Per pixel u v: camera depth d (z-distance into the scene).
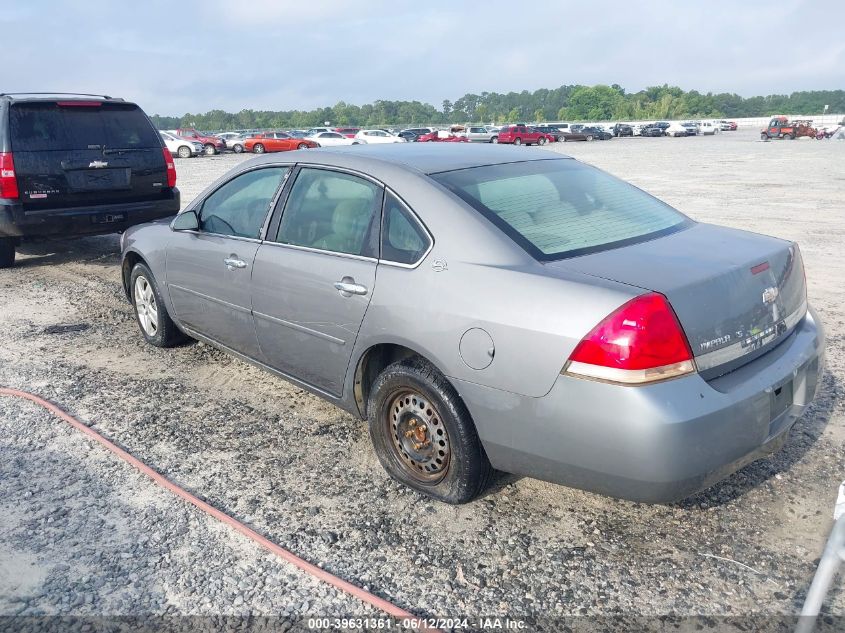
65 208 7.82
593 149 41.09
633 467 2.64
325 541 3.13
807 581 2.80
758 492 3.42
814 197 14.18
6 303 7.08
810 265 8.00
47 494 3.54
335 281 3.58
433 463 3.35
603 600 2.73
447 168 3.60
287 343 4.03
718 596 2.74
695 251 3.13
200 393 4.78
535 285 2.86
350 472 3.72
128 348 5.69
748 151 33.72
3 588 2.85
